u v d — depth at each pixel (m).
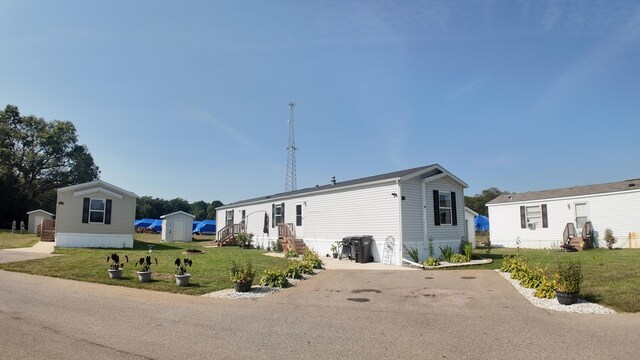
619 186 22.12
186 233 36.62
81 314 7.11
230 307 7.85
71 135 49.38
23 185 46.09
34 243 21.55
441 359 4.89
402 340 5.67
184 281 9.95
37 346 5.31
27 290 9.18
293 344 5.52
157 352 5.16
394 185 16.09
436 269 13.92
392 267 14.70
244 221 29.05
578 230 23.12
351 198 18.20
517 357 4.90
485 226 41.50
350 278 11.69
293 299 8.66
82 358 4.89
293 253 18.02
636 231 20.83
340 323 6.63
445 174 17.98
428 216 17.06
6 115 45.41
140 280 10.45
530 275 9.74
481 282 10.58
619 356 4.83
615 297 7.80
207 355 5.07
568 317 6.75
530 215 25.72
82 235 20.69
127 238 21.84
